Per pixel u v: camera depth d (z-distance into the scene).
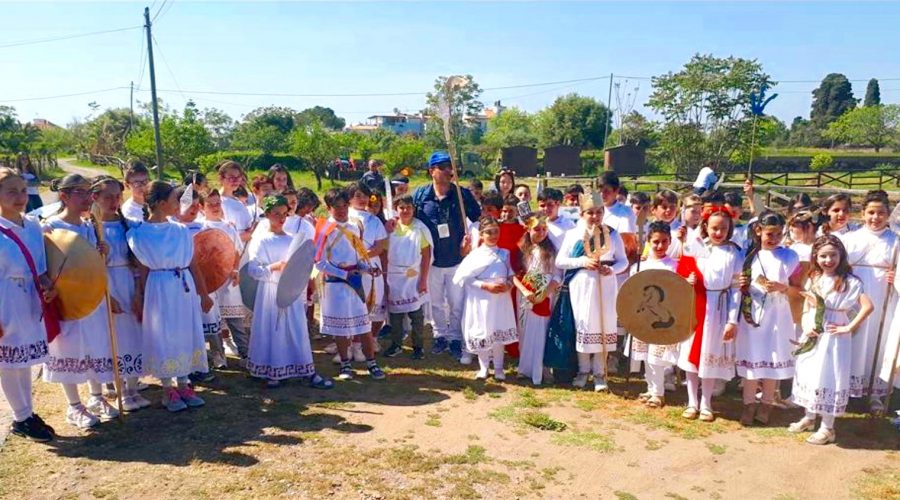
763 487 4.63
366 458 4.85
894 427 5.68
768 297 5.56
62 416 5.48
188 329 5.59
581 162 48.25
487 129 85.06
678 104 37.84
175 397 5.67
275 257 6.21
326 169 41.38
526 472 4.77
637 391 6.59
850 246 6.25
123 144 48.72
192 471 4.55
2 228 4.61
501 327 6.73
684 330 5.78
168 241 5.45
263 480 4.45
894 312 6.05
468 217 7.97
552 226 7.14
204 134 36.53
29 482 4.34
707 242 5.86
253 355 6.33
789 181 34.34
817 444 5.31
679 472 4.84
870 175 34.41
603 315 6.41
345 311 6.52
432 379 6.82
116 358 5.25
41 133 59.22
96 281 4.91
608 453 5.12
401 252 7.42
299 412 5.75
